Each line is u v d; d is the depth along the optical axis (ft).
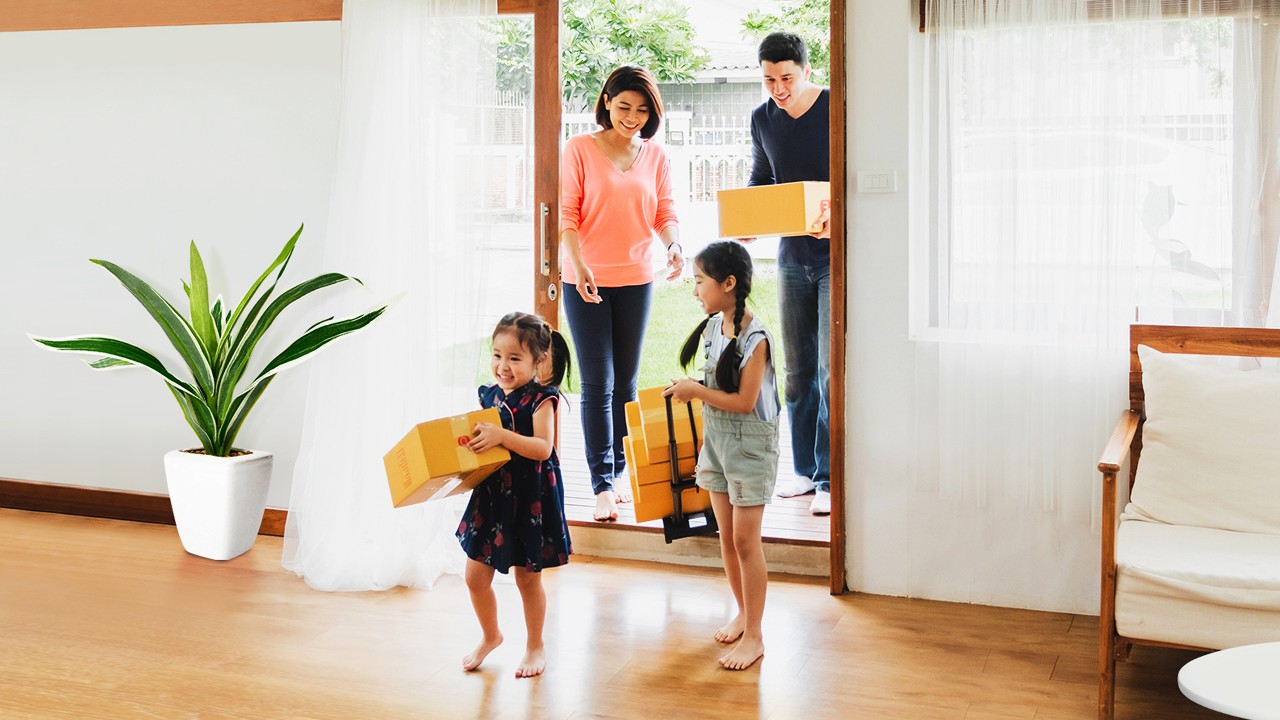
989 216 10.12
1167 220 9.70
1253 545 8.23
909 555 10.73
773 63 12.75
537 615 9.09
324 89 12.50
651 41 27.53
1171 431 9.09
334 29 12.40
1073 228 9.85
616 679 8.90
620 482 14.39
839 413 10.71
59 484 13.94
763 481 9.11
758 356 8.96
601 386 13.03
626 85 12.88
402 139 11.59
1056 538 10.25
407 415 11.67
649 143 13.58
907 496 10.67
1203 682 5.88
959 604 10.59
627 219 13.28
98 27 13.21
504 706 8.41
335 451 11.60
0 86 13.71
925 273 10.56
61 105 13.51
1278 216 9.47
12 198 13.80
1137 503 9.11
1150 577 7.70
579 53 27.63
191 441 13.39
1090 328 9.92
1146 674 8.92
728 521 9.46
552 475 9.03
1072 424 10.05
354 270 11.80
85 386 13.74
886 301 10.55
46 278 13.78
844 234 10.61
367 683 8.86
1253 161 9.49
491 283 11.78
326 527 11.46
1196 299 9.72
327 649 9.58
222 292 13.15
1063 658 9.22
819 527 12.56
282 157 12.73
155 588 11.16
